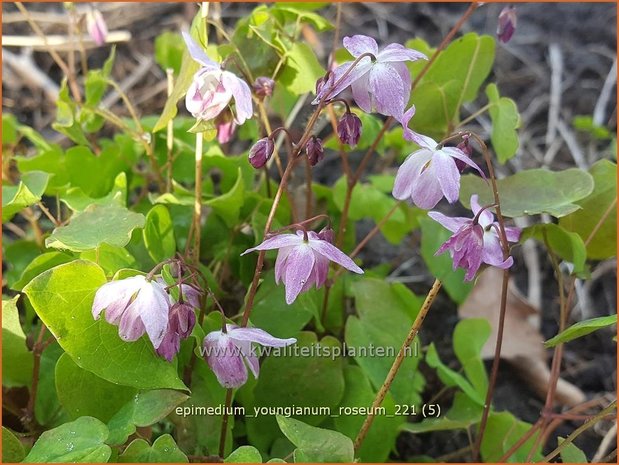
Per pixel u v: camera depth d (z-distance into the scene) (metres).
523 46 0.36
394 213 0.24
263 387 0.19
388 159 0.31
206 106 0.16
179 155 0.23
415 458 0.21
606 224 0.20
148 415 0.15
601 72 0.35
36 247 0.24
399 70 0.16
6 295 0.23
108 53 0.34
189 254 0.21
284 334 0.19
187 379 0.17
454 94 0.22
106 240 0.16
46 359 0.19
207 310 0.20
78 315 0.15
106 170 0.23
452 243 0.15
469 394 0.19
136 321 0.14
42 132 0.31
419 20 0.37
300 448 0.15
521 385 0.25
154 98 0.33
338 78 0.16
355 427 0.19
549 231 0.18
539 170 0.19
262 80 0.19
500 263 0.15
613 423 0.23
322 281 0.15
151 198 0.21
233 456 0.14
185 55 0.18
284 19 0.22
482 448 0.20
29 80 0.32
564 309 0.19
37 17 0.35
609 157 0.31
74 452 0.14
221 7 0.36
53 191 0.23
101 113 0.23
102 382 0.16
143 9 0.36
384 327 0.20
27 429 0.18
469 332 0.22
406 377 0.20
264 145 0.16
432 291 0.15
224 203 0.20
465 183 0.20
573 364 0.25
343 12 0.37
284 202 0.22
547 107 0.34
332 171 0.31
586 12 0.38
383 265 0.26
